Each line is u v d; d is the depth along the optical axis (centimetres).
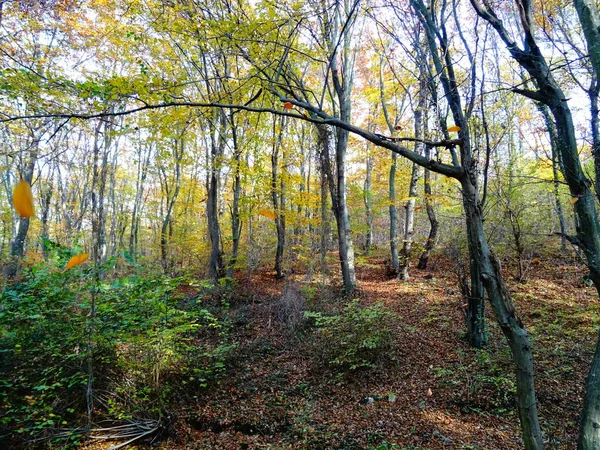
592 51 251
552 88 295
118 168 2348
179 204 1706
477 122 299
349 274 1020
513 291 932
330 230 1468
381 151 1321
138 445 466
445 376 564
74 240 527
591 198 291
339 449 428
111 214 2184
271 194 1239
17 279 837
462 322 766
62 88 352
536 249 1131
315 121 252
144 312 543
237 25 460
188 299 965
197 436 488
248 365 687
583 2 258
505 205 809
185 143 1362
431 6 313
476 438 420
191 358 632
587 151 476
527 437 218
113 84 346
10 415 447
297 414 521
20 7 738
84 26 823
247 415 527
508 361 562
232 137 1206
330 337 682
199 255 1367
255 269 1423
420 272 1253
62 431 449
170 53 771
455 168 238
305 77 1195
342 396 562
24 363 481
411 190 1222
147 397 510
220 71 777
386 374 598
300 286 1051
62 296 476
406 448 409
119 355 524
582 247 290
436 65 335
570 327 688
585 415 242
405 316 839
